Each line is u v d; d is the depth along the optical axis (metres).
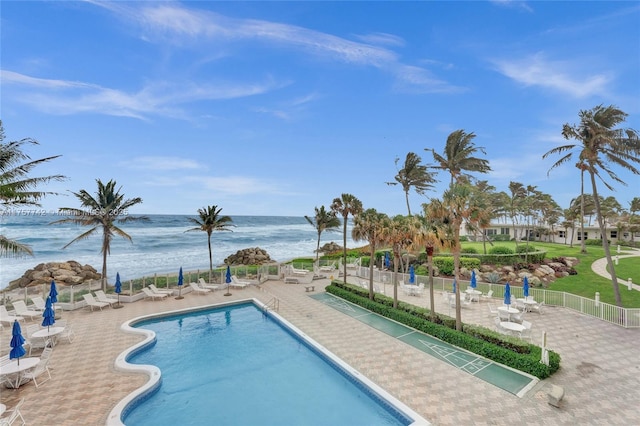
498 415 9.67
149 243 63.44
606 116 18.70
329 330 17.23
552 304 20.81
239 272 30.09
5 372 10.69
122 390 11.14
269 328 18.69
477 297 22.16
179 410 10.63
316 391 11.84
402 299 23.27
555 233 63.78
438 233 15.27
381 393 10.89
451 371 12.50
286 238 87.44
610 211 61.94
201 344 16.27
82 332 16.84
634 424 9.21
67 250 52.81
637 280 27.84
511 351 13.02
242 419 10.16
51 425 9.21
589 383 11.45
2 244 15.25
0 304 19.55
